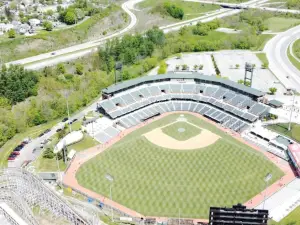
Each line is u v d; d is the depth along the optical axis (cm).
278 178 17088
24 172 14450
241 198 15775
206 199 15725
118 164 18200
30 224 13700
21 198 14538
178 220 14562
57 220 13812
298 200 15625
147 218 14738
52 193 13412
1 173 14900
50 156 18662
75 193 16300
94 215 13950
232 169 17675
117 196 16025
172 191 16212
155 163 18200
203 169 17675
